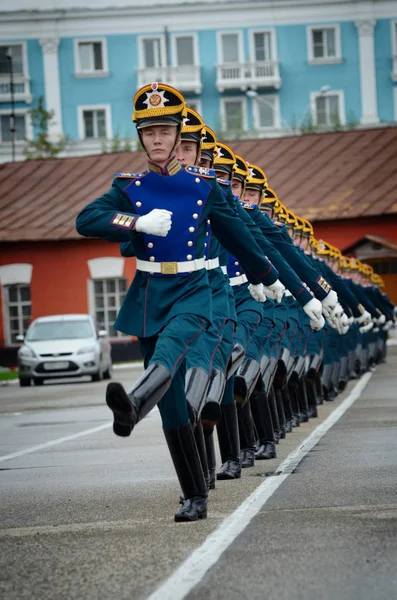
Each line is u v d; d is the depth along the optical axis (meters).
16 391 38.72
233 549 8.85
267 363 15.63
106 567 8.51
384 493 11.27
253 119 91.00
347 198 60.62
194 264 10.57
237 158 15.55
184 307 10.34
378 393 28.67
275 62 91.00
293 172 63.06
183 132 12.39
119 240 10.29
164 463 15.23
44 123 87.12
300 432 19.33
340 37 91.75
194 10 91.12
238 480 13.08
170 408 10.28
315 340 22.20
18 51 91.44
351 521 9.80
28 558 9.03
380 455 14.62
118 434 8.99
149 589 7.77
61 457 16.80
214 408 11.13
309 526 9.65
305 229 23.27
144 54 91.44
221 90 91.00
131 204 10.62
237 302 14.73
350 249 58.94
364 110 91.75
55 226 60.16
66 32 91.00
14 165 65.38
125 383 38.66
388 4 91.31
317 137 65.31
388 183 61.12
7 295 60.41
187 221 10.58
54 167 65.12
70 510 11.41
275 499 11.27
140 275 10.63
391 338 63.59
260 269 11.47
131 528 10.09
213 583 7.83
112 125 91.31
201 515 10.37
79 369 42.31
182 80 91.12
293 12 91.31
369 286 40.59
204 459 11.67
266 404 15.57
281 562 8.34
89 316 45.19
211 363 11.02
